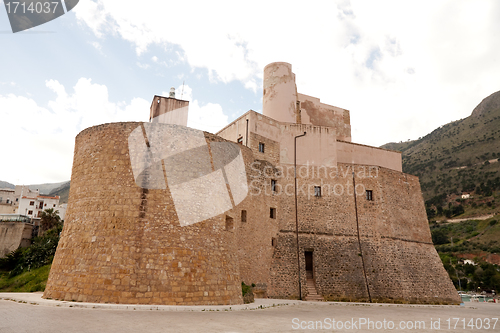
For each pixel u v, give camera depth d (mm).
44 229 58969
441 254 96938
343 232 31453
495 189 131625
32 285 34531
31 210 79312
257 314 15258
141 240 16859
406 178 37406
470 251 93062
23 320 10539
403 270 32188
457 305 32812
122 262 16297
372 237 32312
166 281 16453
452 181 152000
